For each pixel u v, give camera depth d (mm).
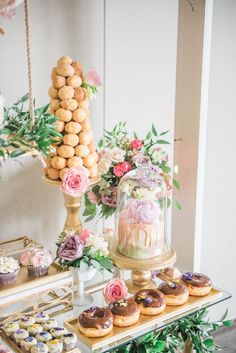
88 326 1571
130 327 1637
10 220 1967
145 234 1779
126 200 1842
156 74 2258
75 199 1829
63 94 1664
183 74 2381
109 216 2055
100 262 1751
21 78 1880
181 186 2494
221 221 2863
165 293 1760
